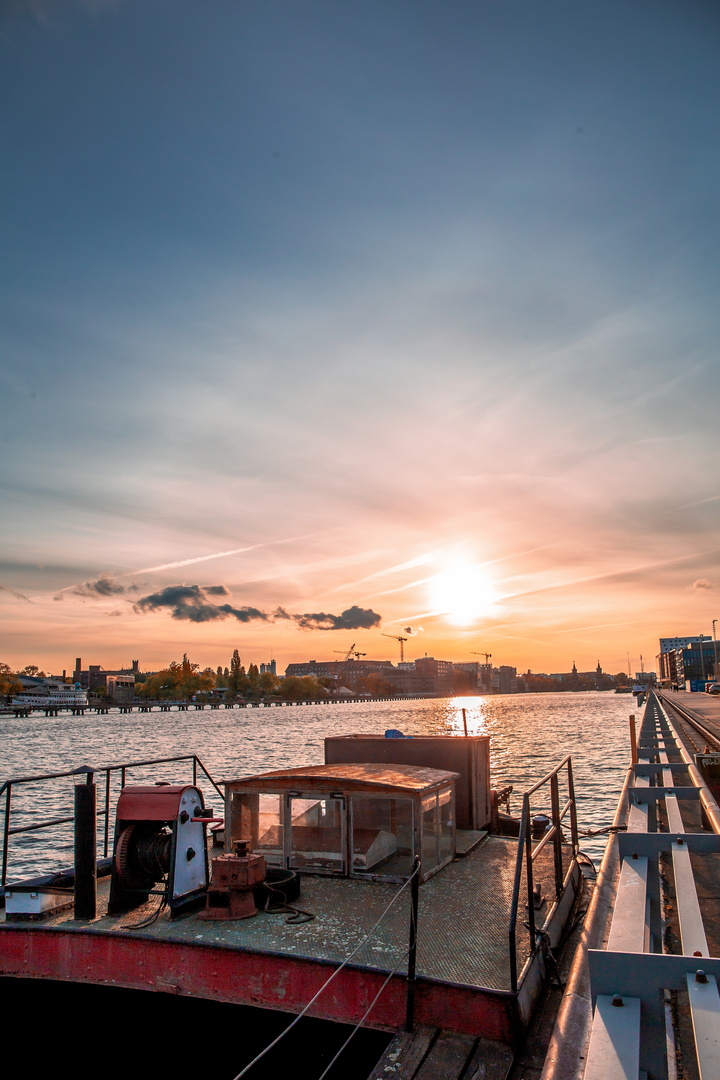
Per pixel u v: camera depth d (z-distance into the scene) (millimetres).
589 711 156250
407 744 10828
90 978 6309
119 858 6949
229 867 6762
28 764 61625
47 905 6875
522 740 67375
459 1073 4766
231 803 8500
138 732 118188
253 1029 6238
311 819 8188
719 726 30000
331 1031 5988
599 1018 3477
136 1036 6578
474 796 10578
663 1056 3543
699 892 7387
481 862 8828
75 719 182125
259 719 171250
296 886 7258
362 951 5891
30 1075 6676
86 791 6965
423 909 6977
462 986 5254
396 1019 5418
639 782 11156
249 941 6102
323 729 118312
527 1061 4926
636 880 6086
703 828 9750
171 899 6770
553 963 6125
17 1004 6852
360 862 7910
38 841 24609
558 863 7723
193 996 6008
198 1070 6379
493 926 6500
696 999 3385
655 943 6145
